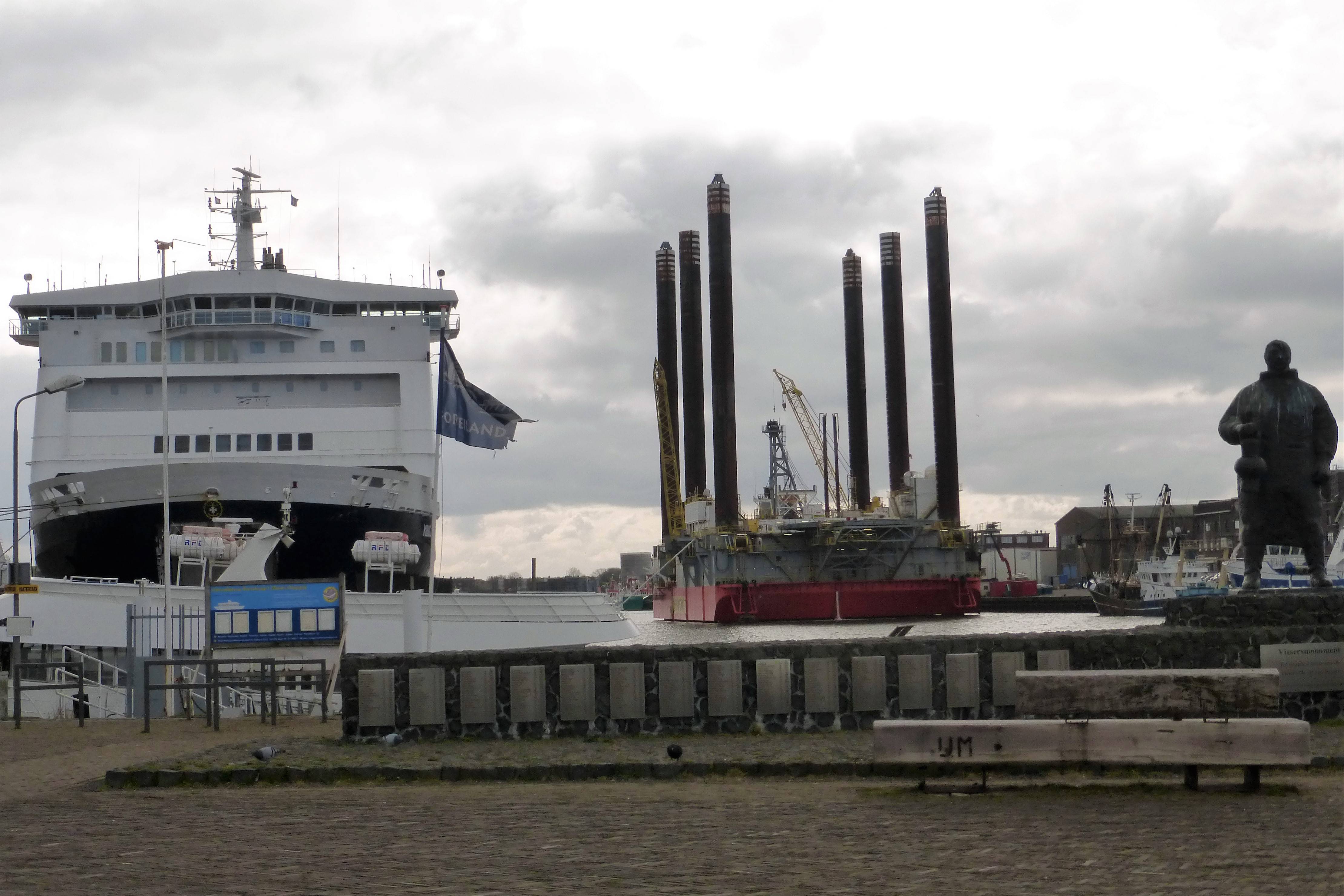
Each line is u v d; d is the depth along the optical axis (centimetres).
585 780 1919
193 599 4262
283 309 6562
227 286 6525
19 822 1542
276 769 1939
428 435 6562
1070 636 2380
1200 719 1617
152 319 6644
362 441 6538
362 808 1623
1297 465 2505
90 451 6456
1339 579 12775
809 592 18862
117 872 1218
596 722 2334
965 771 1856
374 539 4625
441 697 2311
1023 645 2353
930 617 19012
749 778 1894
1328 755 1869
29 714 3981
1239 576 14862
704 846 1317
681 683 2338
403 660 2312
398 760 2044
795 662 2344
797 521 19062
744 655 2344
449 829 1452
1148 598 17562
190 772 1917
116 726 2911
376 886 1141
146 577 5859
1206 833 1332
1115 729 1612
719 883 1133
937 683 2348
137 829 1480
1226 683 1628
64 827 1505
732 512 19275
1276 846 1250
